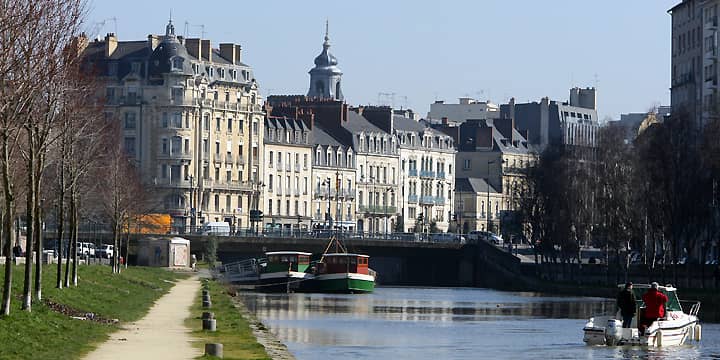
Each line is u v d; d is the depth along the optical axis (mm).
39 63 89188
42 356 78688
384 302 193625
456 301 199875
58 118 110562
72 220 142500
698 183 199875
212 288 190000
